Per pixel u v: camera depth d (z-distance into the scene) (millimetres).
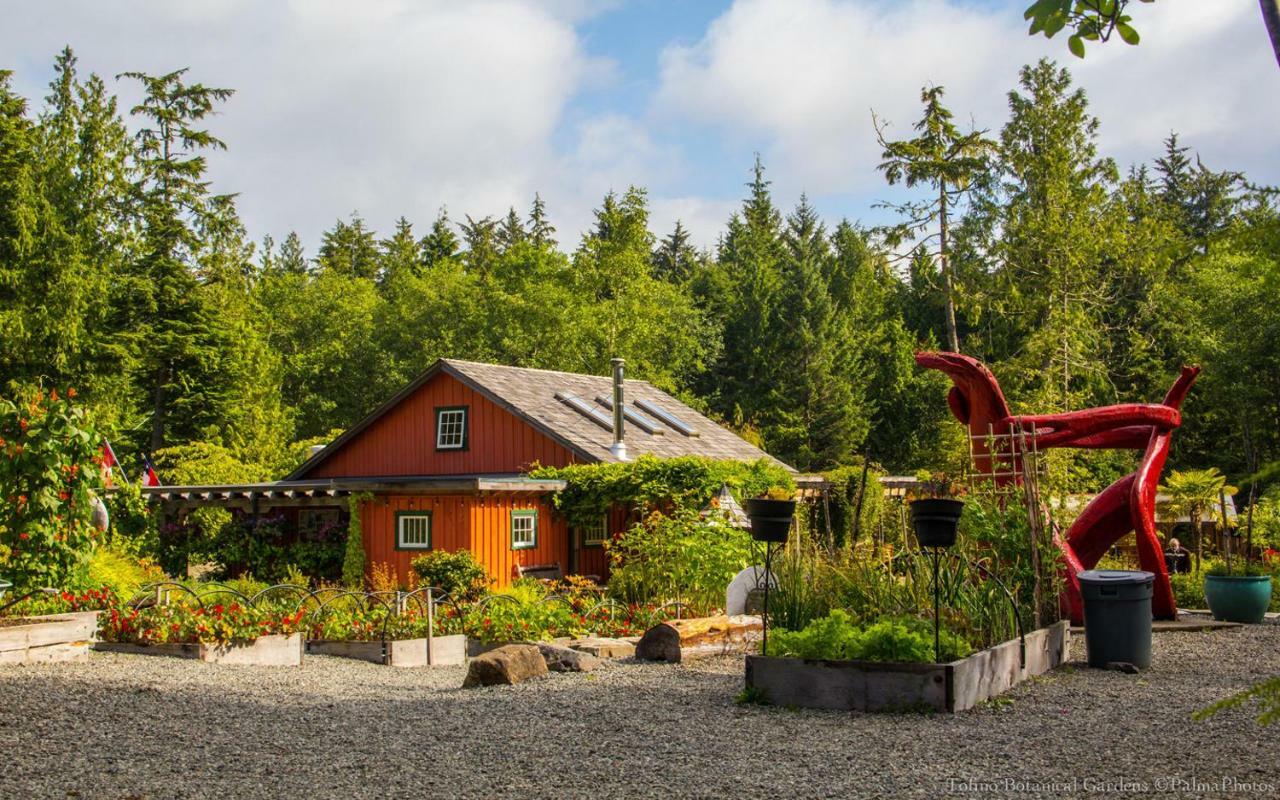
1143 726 7414
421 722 7660
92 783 5738
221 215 39281
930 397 48562
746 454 27672
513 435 24219
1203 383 34406
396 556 20188
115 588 13102
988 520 10742
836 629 8547
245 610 11695
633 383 30562
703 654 11422
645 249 54469
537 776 6000
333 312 53312
